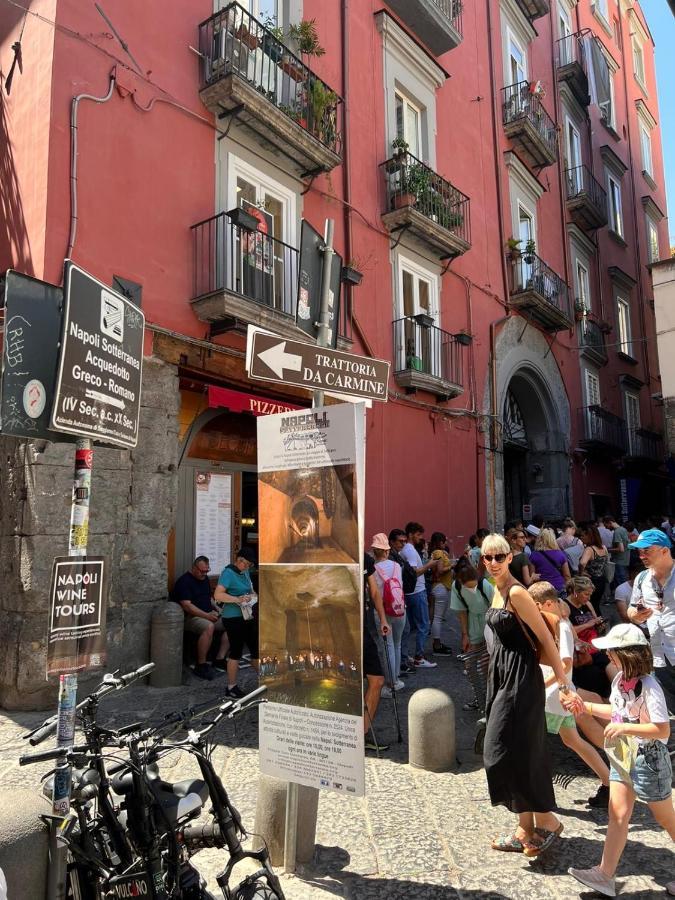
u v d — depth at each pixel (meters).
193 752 2.73
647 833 3.95
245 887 2.70
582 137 21.75
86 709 2.87
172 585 8.65
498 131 16.31
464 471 13.59
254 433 10.08
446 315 13.56
